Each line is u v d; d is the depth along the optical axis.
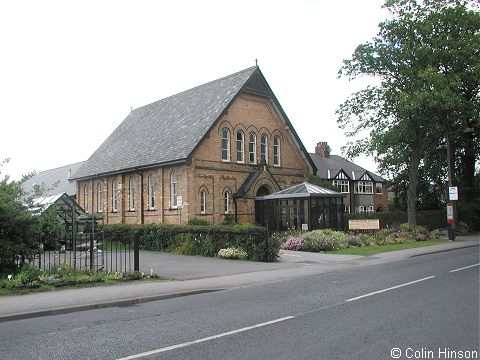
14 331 8.42
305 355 6.38
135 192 36.75
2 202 13.84
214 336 7.64
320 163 60.34
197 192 31.69
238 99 34.91
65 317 9.69
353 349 6.60
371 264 18.83
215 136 33.12
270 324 8.38
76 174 44.78
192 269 17.39
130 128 45.06
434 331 7.48
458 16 31.81
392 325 7.97
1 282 12.70
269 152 37.03
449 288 11.73
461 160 43.06
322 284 13.41
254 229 20.69
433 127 33.81
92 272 14.74
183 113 38.06
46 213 14.95
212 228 22.55
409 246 26.47
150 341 7.45
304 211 30.67
